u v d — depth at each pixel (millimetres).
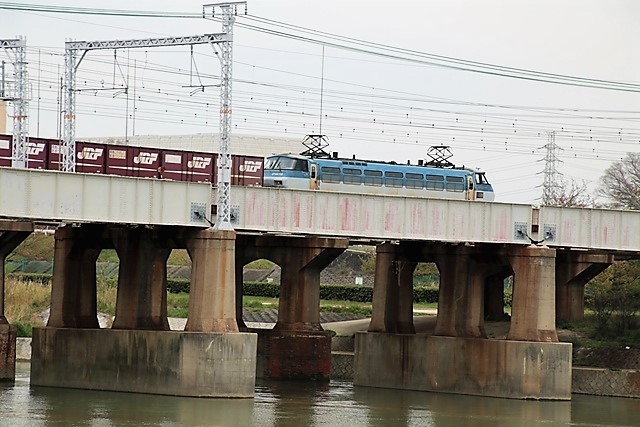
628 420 131875
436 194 179875
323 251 163875
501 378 150000
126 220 127250
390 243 164875
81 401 129125
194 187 132125
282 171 167000
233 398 132625
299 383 162750
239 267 167000
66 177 123188
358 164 173125
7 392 137750
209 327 132250
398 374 160875
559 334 178875
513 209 151250
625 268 196125
